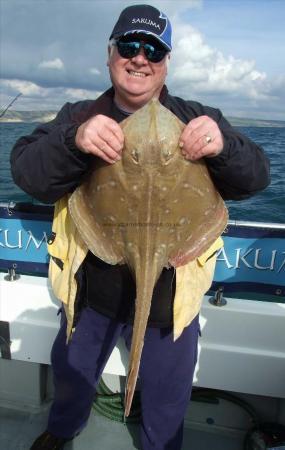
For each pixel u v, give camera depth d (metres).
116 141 1.77
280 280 3.01
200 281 2.36
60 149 1.99
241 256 2.99
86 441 3.04
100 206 1.94
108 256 1.98
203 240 2.01
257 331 2.89
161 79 2.39
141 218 1.84
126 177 1.82
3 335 3.14
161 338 2.53
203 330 2.94
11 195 9.93
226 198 2.30
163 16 2.32
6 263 3.25
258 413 3.15
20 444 2.97
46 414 3.23
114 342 2.66
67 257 2.43
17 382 3.30
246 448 2.90
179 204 1.86
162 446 2.74
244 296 5.00
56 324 3.06
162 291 2.38
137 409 3.20
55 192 2.19
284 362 2.85
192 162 1.85
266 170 2.15
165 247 1.89
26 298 3.08
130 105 2.44
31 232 3.15
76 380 2.72
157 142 1.74
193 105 2.46
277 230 2.91
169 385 2.60
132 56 2.27
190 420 3.23
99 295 2.51
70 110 2.56
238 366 2.90
